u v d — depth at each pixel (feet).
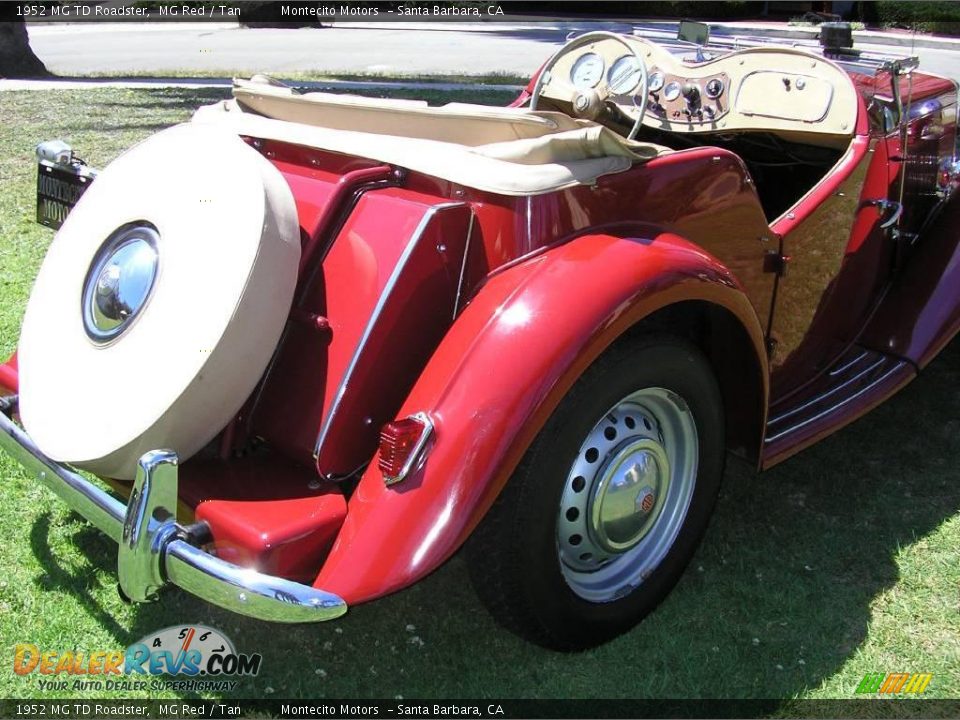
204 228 7.12
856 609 9.03
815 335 10.91
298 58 49.57
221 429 7.20
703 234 8.73
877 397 10.61
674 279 7.50
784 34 29.12
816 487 11.02
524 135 8.16
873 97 11.10
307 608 6.17
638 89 11.97
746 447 9.36
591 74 12.38
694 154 8.45
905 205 12.36
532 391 6.79
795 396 10.78
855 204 10.62
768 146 12.09
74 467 7.34
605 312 7.07
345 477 7.23
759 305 9.75
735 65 11.39
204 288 6.87
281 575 6.71
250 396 7.49
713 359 8.92
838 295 10.97
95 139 25.21
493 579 7.43
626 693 8.06
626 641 8.63
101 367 7.22
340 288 7.25
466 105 8.66
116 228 7.75
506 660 8.42
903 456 11.72
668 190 8.25
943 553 9.86
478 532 7.25
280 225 7.08
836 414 10.33
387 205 7.34
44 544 9.73
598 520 7.93
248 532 6.63
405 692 8.07
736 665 8.35
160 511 6.44
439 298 7.27
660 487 8.40
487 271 7.41
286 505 6.91
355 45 56.44
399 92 32.94
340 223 7.53
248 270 6.80
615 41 12.22
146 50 55.83
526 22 73.36
